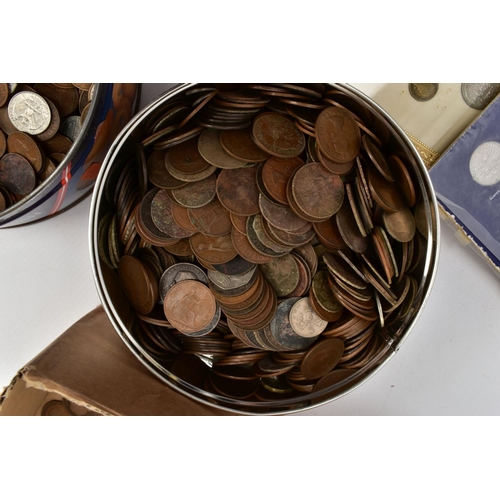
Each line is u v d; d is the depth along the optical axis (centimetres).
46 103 49
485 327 54
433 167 51
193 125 46
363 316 47
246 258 47
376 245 47
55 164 49
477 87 50
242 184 47
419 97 50
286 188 47
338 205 47
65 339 47
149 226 46
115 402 45
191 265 48
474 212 51
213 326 49
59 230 52
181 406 47
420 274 46
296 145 46
